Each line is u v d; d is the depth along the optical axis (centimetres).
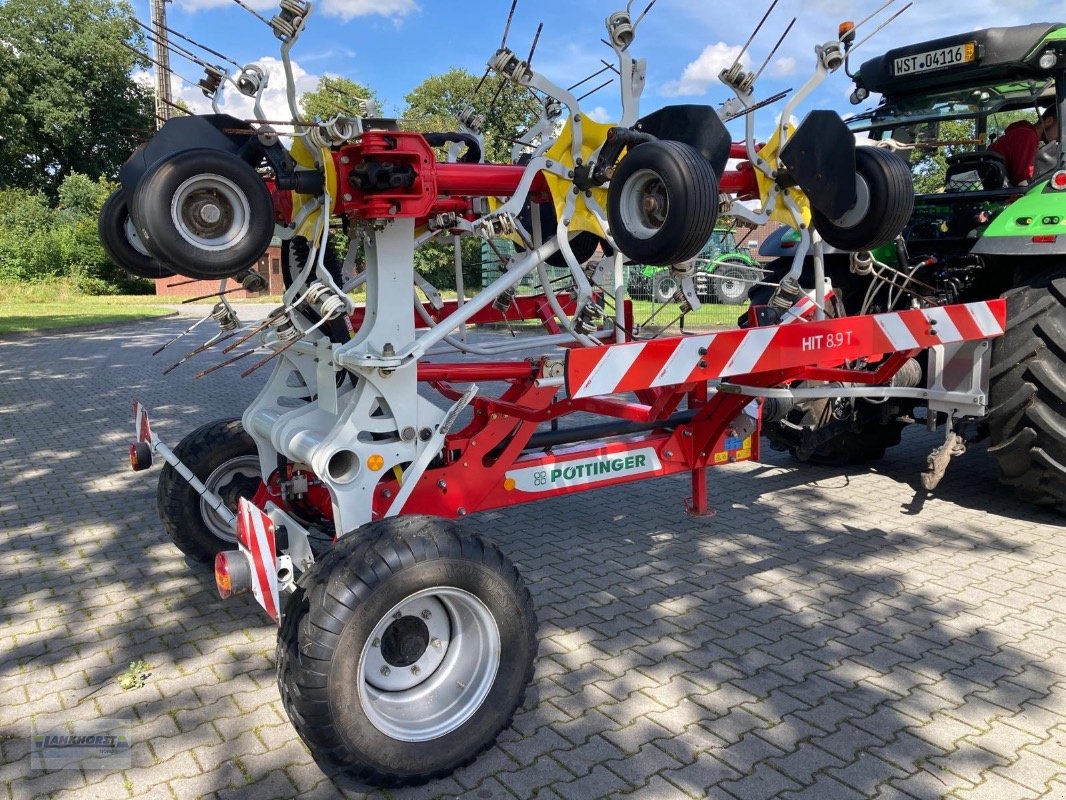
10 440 780
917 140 612
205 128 307
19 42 4209
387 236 310
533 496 389
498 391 911
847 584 425
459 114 418
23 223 3878
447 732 275
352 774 262
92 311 2591
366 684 276
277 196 348
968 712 309
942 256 555
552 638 373
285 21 281
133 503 580
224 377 1182
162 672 350
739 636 372
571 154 341
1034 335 453
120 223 341
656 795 266
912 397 491
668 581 434
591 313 348
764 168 376
